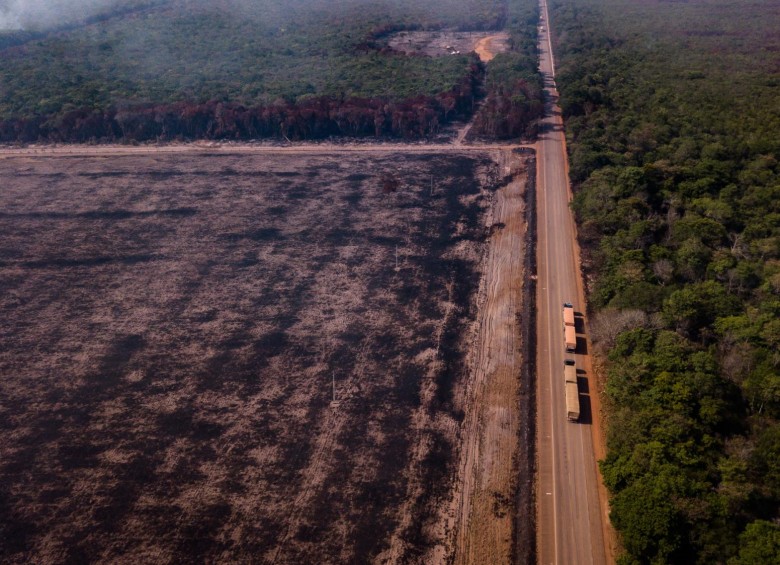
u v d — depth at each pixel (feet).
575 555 185.88
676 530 171.63
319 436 230.48
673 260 302.86
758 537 165.99
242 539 192.13
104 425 235.81
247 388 254.06
